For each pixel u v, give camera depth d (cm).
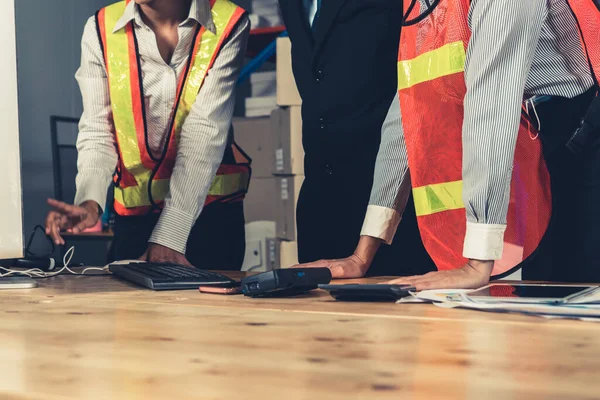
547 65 138
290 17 198
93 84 210
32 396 41
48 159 309
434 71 136
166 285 115
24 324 73
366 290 94
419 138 141
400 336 64
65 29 312
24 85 295
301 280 104
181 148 190
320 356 54
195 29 199
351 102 186
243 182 236
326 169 196
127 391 42
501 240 111
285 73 296
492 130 111
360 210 193
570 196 151
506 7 109
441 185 142
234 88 202
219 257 232
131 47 203
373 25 182
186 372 48
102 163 210
